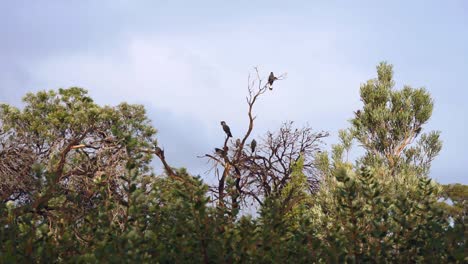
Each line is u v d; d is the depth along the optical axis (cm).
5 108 3934
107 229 912
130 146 1151
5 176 2572
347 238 922
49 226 1096
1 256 829
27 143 3225
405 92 4006
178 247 904
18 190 2489
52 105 4122
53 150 2730
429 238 916
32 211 974
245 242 919
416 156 3869
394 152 3912
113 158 2189
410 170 3612
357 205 936
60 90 4181
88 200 1092
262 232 933
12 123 3906
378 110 3944
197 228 912
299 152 3488
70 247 921
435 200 964
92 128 3014
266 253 916
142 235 898
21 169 2788
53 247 888
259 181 3262
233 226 948
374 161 3603
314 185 3381
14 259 832
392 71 4147
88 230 956
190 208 927
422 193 980
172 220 953
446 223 931
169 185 1052
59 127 3597
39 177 1009
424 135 3884
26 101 4159
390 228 927
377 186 962
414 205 946
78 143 2639
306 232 934
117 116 3519
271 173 3288
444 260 907
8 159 2831
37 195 1013
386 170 3189
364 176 975
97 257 816
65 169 2502
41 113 3991
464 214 961
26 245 868
